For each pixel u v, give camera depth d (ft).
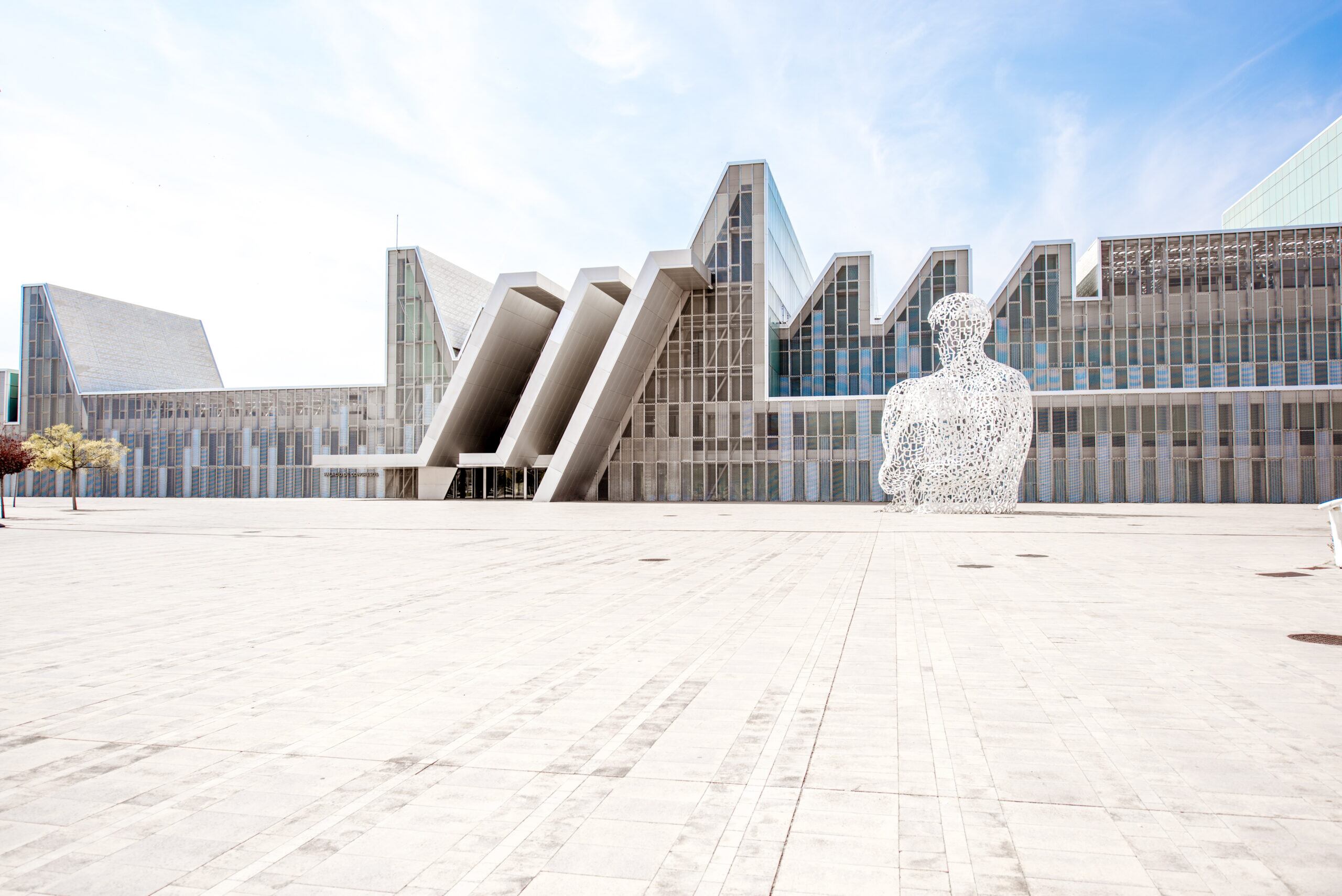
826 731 19.10
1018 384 110.63
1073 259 190.29
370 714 20.86
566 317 156.35
